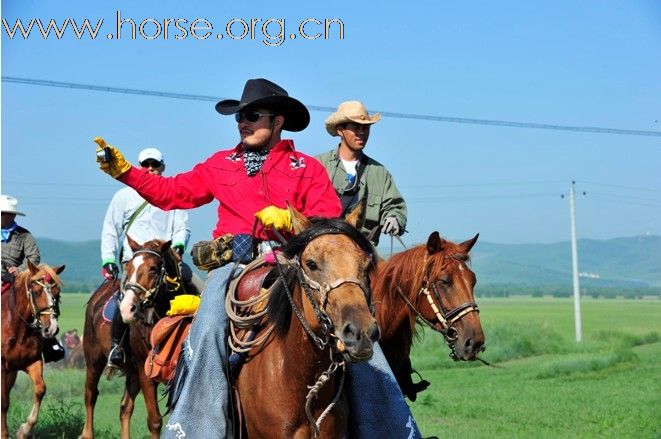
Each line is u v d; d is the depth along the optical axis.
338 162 10.02
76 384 21.69
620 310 119.38
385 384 7.23
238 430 6.90
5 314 14.24
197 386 6.82
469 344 8.50
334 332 6.05
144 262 11.80
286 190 7.57
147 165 12.95
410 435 7.22
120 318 12.31
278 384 6.56
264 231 7.50
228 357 6.93
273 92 7.70
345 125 9.92
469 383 23.98
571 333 50.44
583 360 28.19
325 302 6.07
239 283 7.18
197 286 13.13
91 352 13.66
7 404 14.30
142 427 15.77
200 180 7.77
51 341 15.32
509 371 27.86
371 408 7.16
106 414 17.50
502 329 38.25
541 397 20.34
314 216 6.66
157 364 8.21
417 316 8.88
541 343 37.12
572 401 19.56
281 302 6.57
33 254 15.76
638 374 25.67
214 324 6.92
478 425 16.14
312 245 6.24
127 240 12.71
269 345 6.71
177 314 8.34
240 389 6.90
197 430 6.75
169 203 7.73
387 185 10.05
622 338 44.44
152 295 11.74
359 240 6.34
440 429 15.60
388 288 8.80
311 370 6.45
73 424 15.52
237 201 7.61
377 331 5.84
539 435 15.00
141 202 13.27
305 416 6.55
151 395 12.04
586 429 15.71
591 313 103.62
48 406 17.22
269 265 7.24
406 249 8.98
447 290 8.60
